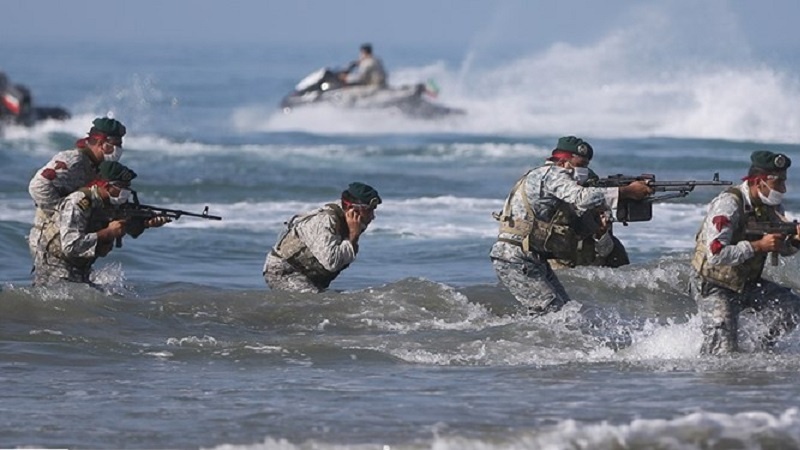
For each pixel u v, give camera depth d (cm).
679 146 9856
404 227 5891
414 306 3831
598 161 8688
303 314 3762
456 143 10306
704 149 9625
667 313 3853
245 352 3341
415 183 7675
